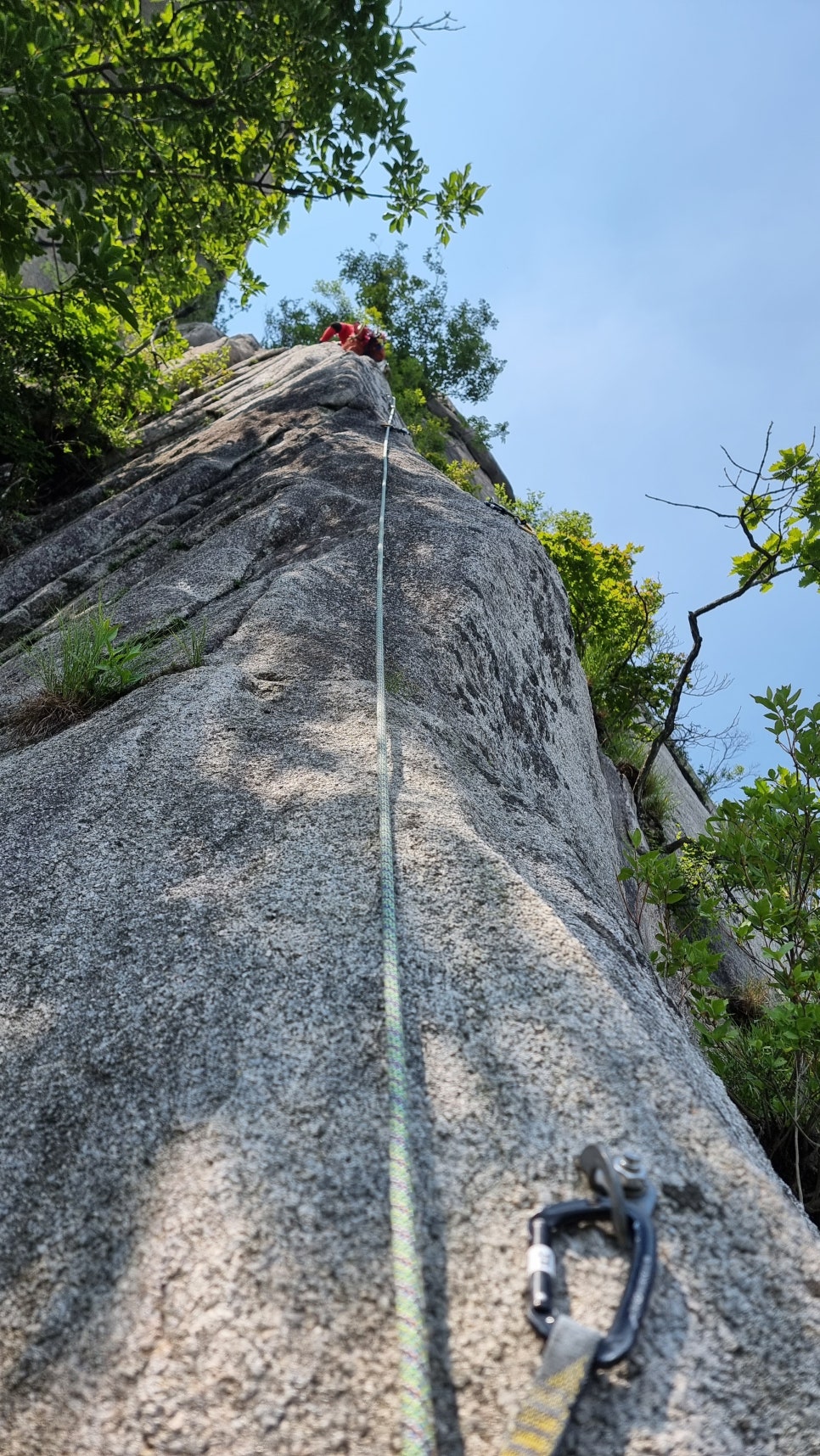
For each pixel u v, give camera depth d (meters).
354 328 11.41
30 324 7.88
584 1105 1.48
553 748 4.51
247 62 6.40
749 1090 3.71
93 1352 1.23
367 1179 1.38
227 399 9.84
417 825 2.26
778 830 3.84
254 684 3.18
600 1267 1.23
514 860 2.45
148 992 1.83
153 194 6.67
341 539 4.88
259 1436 1.10
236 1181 1.39
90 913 2.08
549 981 1.75
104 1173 1.48
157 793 2.51
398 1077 1.46
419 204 7.18
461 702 3.73
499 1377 1.13
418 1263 1.19
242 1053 1.64
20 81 5.12
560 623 5.55
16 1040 1.77
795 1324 1.20
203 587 4.40
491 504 6.08
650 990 2.15
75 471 8.62
